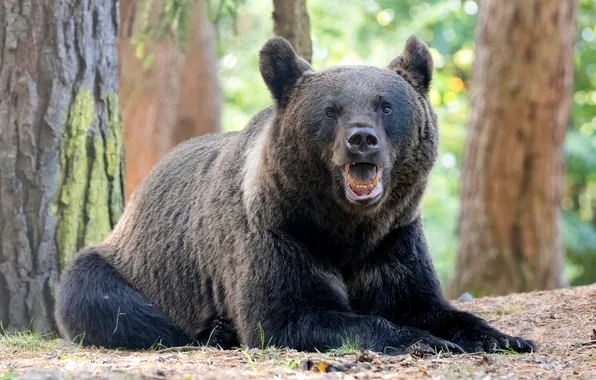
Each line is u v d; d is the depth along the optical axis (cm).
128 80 2094
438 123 1097
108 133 1341
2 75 1273
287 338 995
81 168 1305
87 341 1161
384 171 997
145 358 920
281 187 1027
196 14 2572
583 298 1266
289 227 1033
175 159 1258
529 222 2367
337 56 3781
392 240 1071
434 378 775
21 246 1270
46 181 1280
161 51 2078
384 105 1009
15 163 1270
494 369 830
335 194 1007
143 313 1169
